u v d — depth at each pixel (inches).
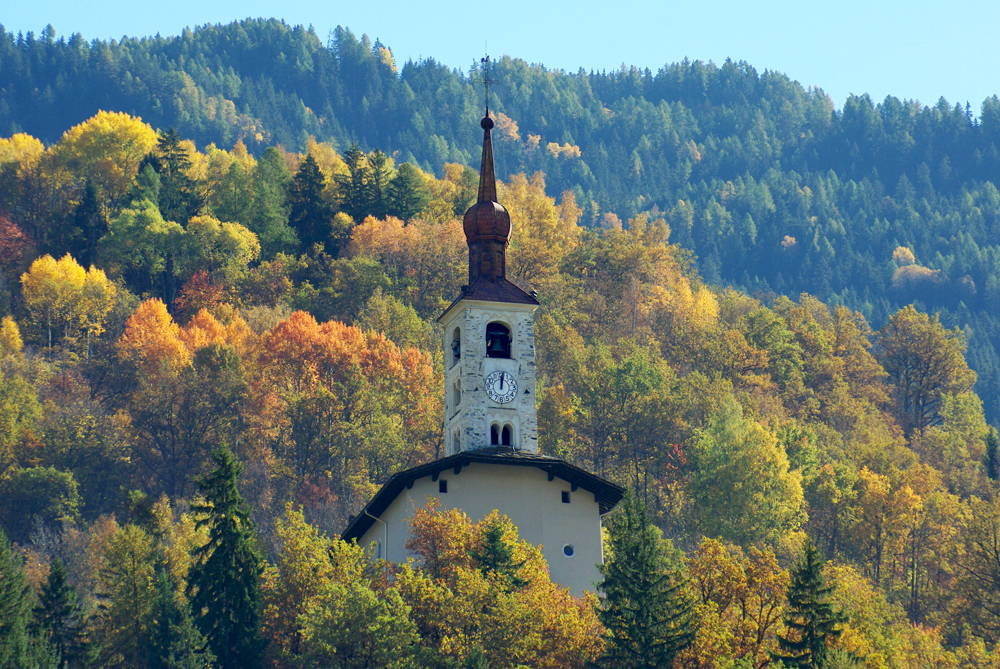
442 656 6663.4
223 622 7475.4
